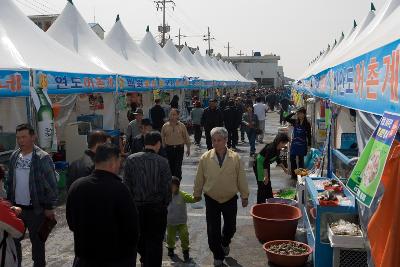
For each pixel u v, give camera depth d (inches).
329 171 292.2
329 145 293.0
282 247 227.1
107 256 141.5
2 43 335.6
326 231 205.3
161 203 192.5
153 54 863.7
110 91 459.8
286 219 256.4
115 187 141.9
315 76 381.1
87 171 195.9
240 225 292.4
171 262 231.0
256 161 297.0
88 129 464.8
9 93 286.2
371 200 123.3
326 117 395.2
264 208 265.1
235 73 1991.9
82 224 141.5
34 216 194.4
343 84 198.5
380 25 217.5
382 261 120.1
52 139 322.3
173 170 399.2
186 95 1184.2
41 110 313.4
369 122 204.2
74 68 389.1
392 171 121.2
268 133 869.8
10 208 153.8
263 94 1676.9
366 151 140.3
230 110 629.9
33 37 380.8
